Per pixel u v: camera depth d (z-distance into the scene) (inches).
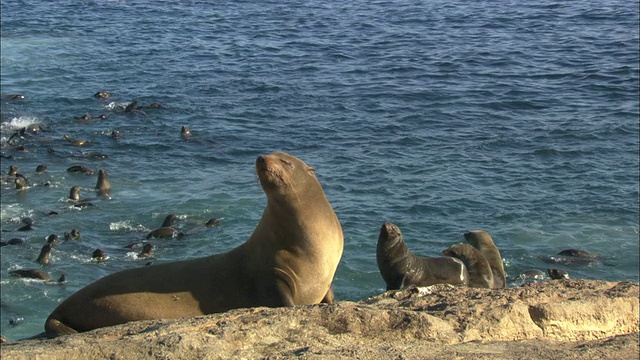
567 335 287.0
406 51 2331.4
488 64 2148.1
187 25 2760.8
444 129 1515.7
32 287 858.8
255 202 1128.2
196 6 3211.1
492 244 633.0
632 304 302.7
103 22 2797.7
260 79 1955.0
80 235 1008.9
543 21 2854.3
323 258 362.3
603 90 1836.9
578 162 1309.1
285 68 2092.8
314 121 1574.8
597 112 1640.0
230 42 2459.4
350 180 1221.1
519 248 984.3
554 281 335.3
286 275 355.9
